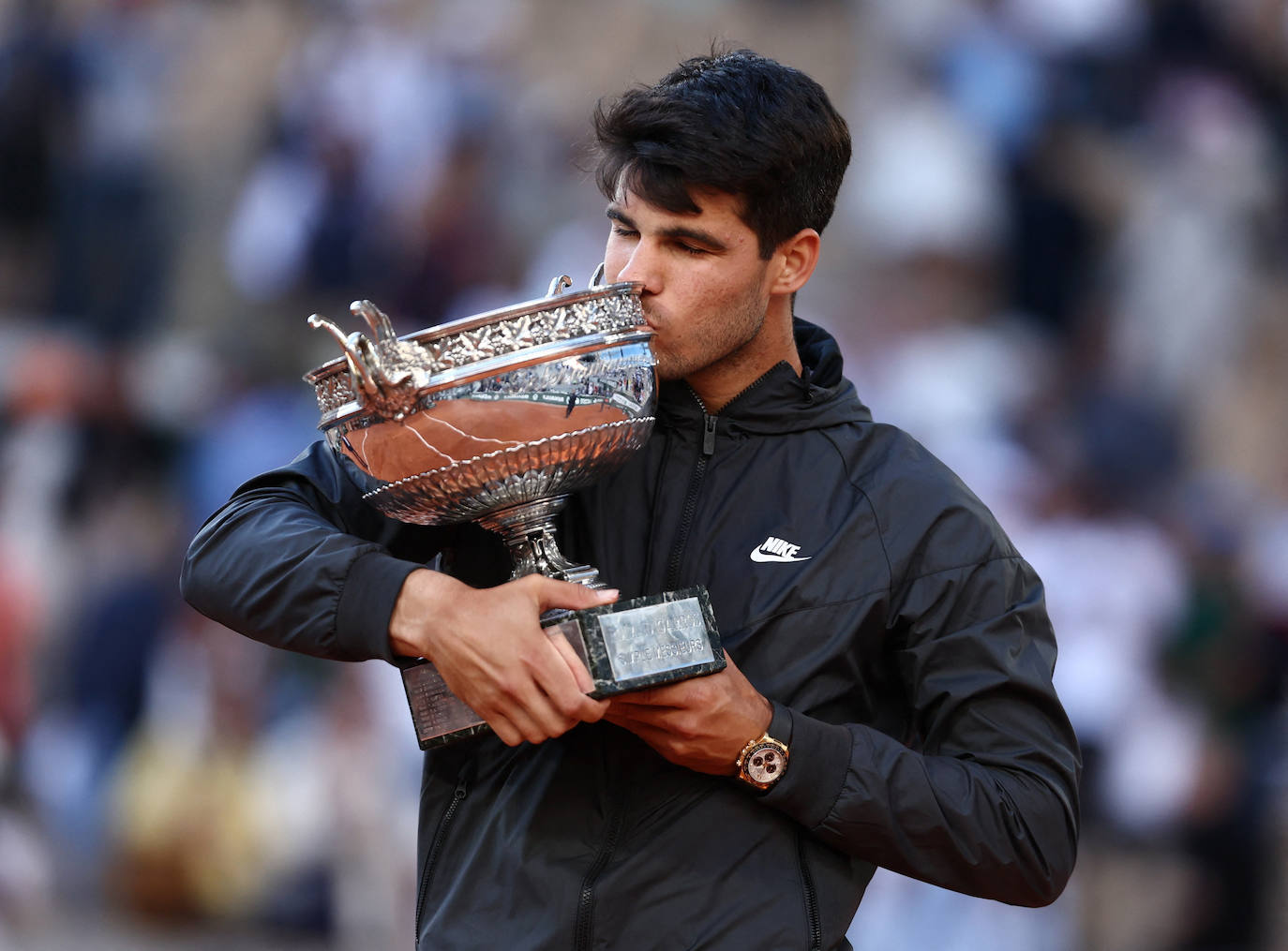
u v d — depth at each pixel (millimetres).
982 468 22781
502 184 27422
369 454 5496
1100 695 20281
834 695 5965
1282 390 29234
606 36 30406
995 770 5852
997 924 17234
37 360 24422
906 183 27469
